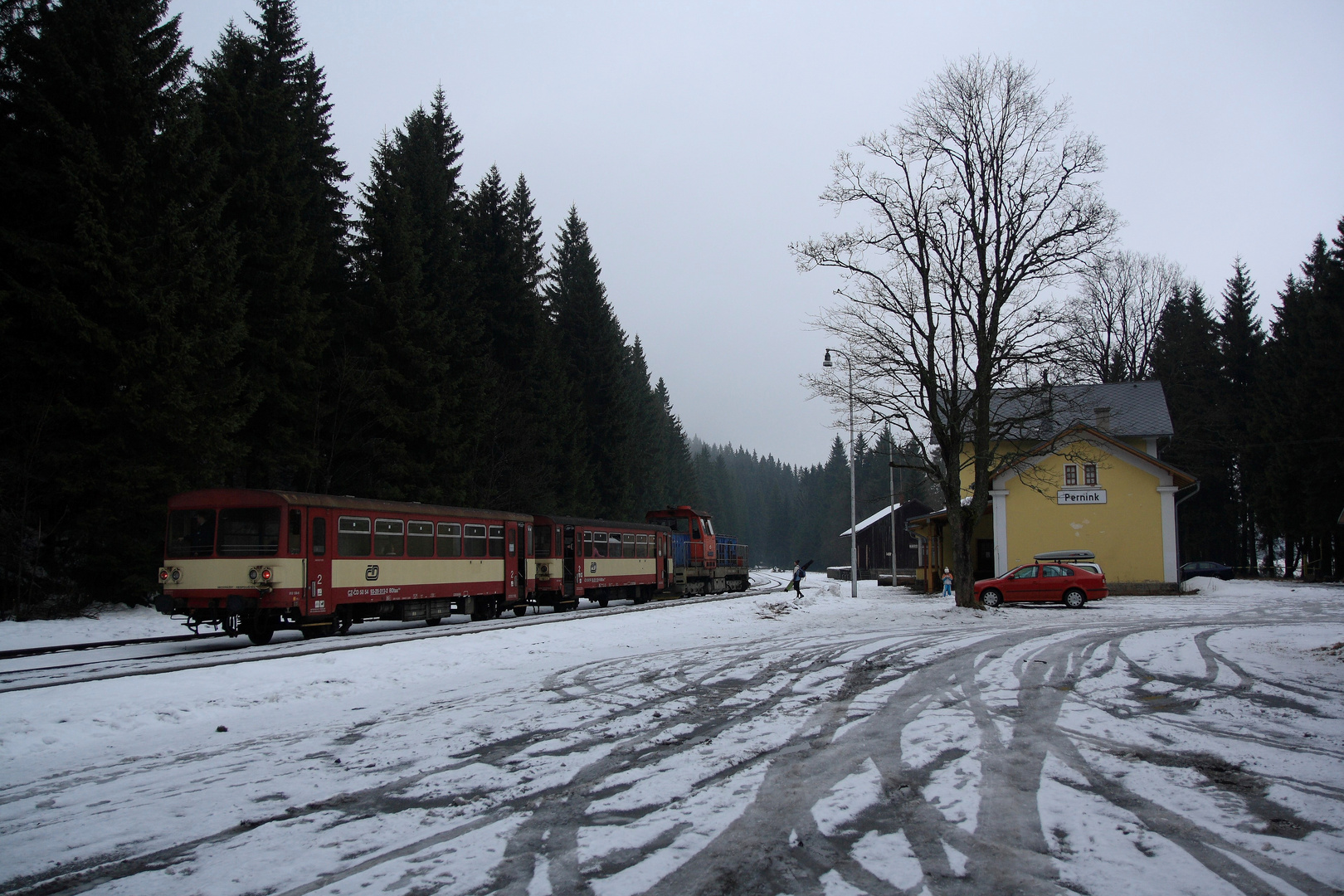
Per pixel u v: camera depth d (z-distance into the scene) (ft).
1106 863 15.64
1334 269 142.51
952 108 87.71
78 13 71.26
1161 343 177.27
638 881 15.24
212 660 44.68
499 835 18.04
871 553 226.58
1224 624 66.74
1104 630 62.08
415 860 16.63
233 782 23.18
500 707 33.32
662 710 32.17
